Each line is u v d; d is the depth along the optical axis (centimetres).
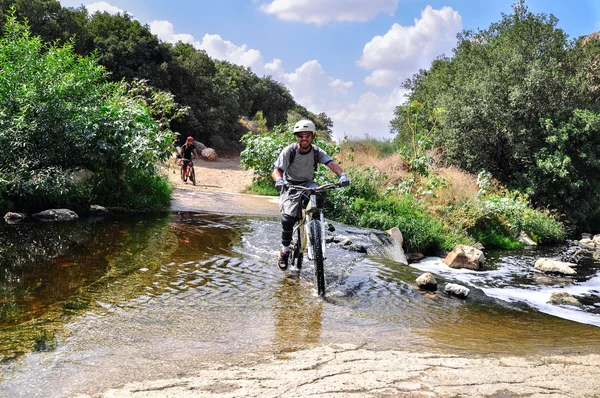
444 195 1449
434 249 1152
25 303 401
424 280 545
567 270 952
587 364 318
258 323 379
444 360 311
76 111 900
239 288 476
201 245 661
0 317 366
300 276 541
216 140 3509
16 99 847
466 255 983
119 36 3073
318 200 510
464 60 2573
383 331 379
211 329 360
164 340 332
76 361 289
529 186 2003
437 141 2277
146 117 955
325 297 468
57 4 2683
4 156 818
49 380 262
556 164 1950
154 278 491
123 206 930
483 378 280
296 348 326
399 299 488
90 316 375
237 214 969
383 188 1465
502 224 1458
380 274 589
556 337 403
